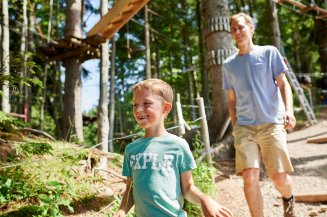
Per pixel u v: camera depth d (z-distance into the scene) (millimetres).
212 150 6699
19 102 12359
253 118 2844
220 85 7301
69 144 4676
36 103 16344
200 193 1577
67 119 8758
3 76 2689
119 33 17656
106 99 7633
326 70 16094
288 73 10906
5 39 8398
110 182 3754
